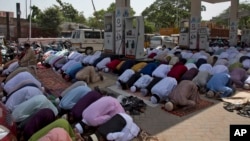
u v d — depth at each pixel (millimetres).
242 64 9633
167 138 4582
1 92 6766
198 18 17844
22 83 5605
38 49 15016
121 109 4605
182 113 5781
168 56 11664
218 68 8242
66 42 19625
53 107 4648
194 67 8336
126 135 4160
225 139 4539
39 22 37188
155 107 6207
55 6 40031
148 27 44969
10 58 13461
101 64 11109
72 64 9500
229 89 6879
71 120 4785
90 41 18406
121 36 12820
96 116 4340
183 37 18422
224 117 5562
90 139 4020
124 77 7918
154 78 7281
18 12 22609
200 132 4828
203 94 7184
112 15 13430
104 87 8297
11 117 3936
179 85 6164
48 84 8648
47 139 3283
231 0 21578
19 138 4008
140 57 12109
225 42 26688
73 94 5184
